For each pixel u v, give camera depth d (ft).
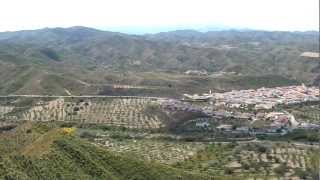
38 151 583.99
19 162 528.22
